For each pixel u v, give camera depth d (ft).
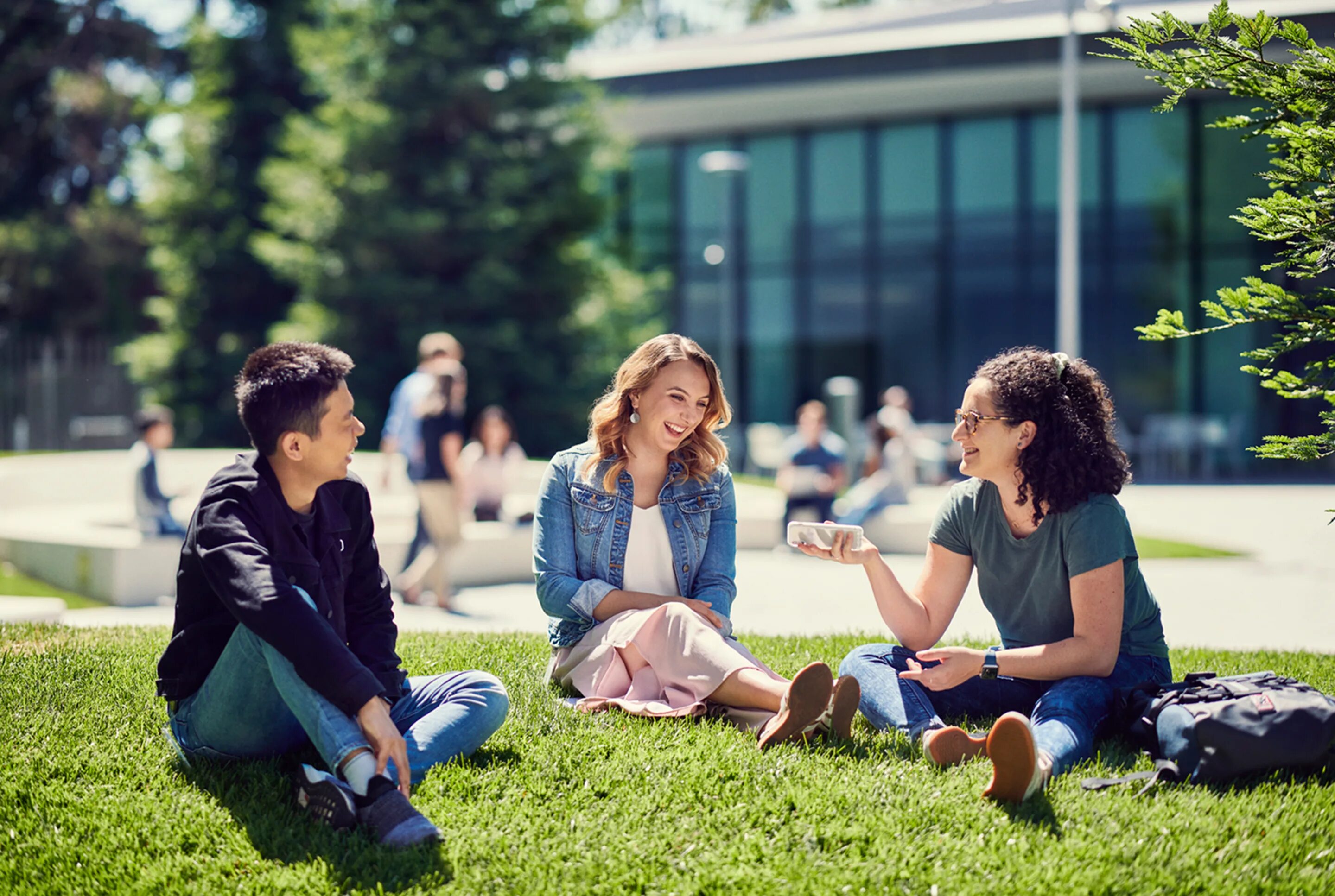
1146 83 62.34
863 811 9.35
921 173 70.03
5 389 74.95
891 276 70.90
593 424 13.23
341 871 8.48
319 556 9.91
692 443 13.25
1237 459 65.31
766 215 73.56
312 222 68.69
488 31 68.33
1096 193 66.74
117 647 15.66
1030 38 58.44
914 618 11.93
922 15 69.51
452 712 10.40
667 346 12.98
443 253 68.54
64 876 8.64
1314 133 10.68
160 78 100.07
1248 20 11.00
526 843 9.00
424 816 9.21
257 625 8.75
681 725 11.50
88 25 97.19
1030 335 68.23
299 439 9.36
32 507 40.32
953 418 69.82
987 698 11.93
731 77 65.05
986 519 11.65
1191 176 65.26
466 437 67.92
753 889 8.20
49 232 90.58
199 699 9.80
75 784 10.21
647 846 8.87
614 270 72.79
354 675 8.79
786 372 73.46
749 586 28.76
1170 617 22.72
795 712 10.72
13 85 94.63
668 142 75.92
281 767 10.41
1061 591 11.33
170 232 81.10
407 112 68.03
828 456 36.86
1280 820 9.21
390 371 68.90
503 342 67.10
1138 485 59.82
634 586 13.07
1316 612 23.17
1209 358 65.62
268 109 81.56
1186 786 9.89
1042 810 9.29
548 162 69.31
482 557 30.73
